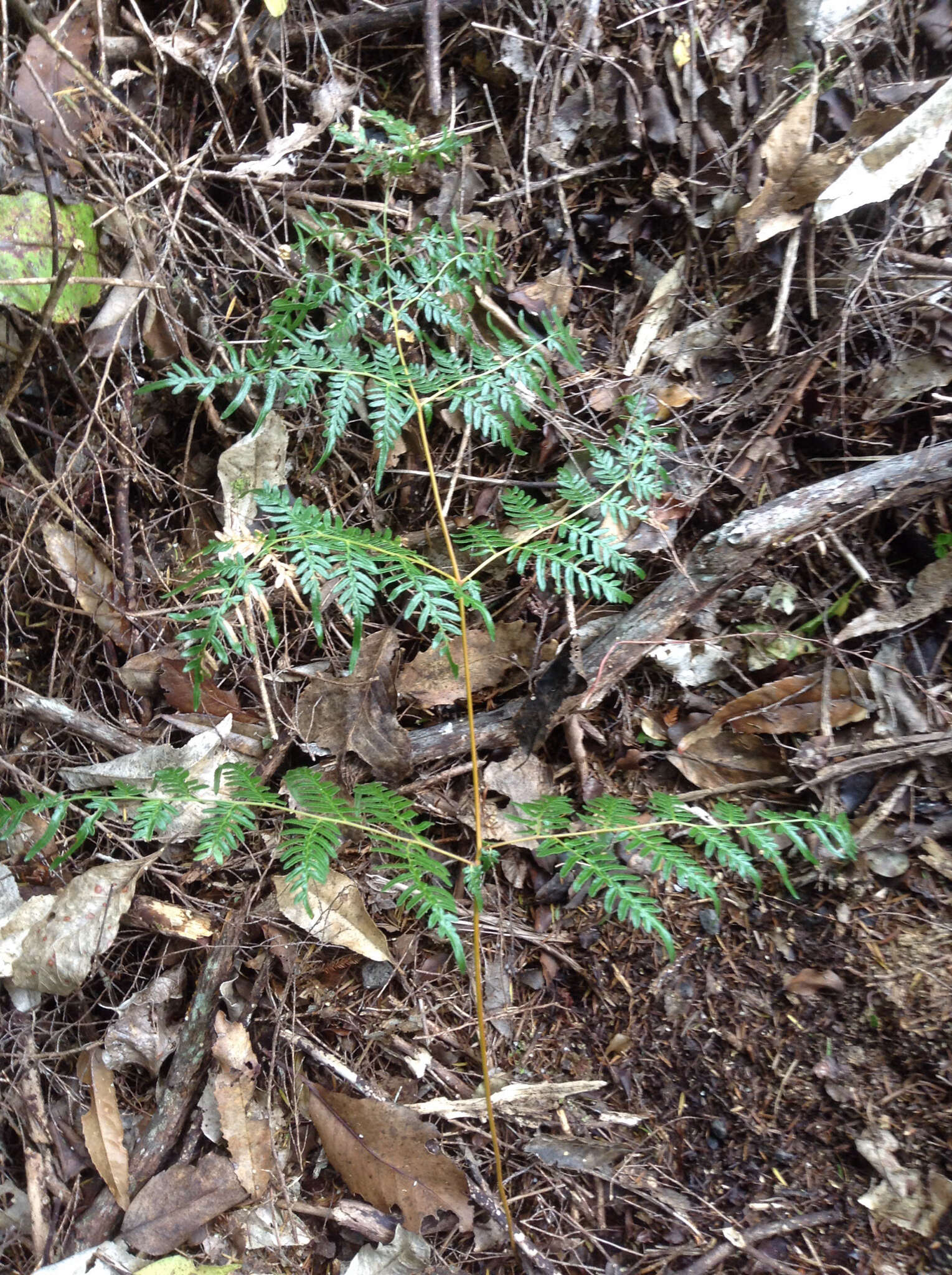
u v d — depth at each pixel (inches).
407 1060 23.3
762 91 26.9
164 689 25.6
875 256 25.0
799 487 26.2
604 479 22.4
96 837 25.1
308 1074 23.5
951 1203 21.8
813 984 23.5
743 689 25.7
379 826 23.9
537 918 24.8
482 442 27.0
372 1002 24.0
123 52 27.0
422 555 26.4
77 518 26.1
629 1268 22.0
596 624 25.5
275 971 24.0
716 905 24.2
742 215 25.9
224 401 27.3
